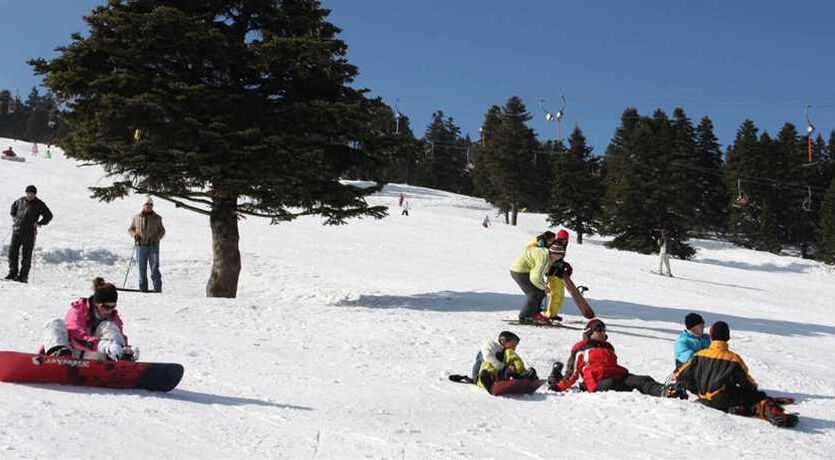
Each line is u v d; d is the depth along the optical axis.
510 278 24.81
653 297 22.20
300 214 17.31
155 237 16.97
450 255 31.48
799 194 82.56
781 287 34.91
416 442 6.13
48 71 15.85
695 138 85.31
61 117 16.45
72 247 22.34
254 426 6.08
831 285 39.56
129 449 5.04
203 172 14.80
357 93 17.75
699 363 8.18
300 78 16.84
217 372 8.62
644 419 7.50
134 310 12.93
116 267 22.02
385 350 11.41
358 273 24.61
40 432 5.13
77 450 4.86
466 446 6.18
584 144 78.44
